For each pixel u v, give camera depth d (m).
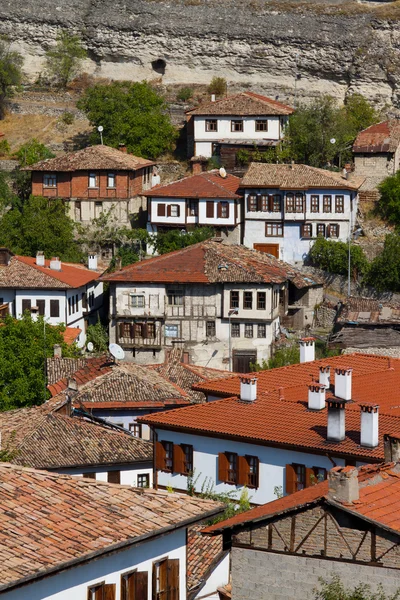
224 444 106.31
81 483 64.94
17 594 55.72
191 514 64.19
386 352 170.12
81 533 60.03
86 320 197.00
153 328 180.50
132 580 61.34
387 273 193.75
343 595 64.12
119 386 135.88
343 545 65.81
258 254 192.12
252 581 68.06
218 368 179.00
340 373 105.56
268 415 107.25
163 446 110.56
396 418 102.31
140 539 60.69
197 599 75.81
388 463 74.75
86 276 197.00
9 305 188.12
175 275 179.75
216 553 78.12
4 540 57.97
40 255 196.62
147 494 65.38
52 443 116.31
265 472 103.56
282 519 67.69
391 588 64.44
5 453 99.06
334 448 98.56
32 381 146.62
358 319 177.75
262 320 177.62
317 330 184.62
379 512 65.75
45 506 61.84
